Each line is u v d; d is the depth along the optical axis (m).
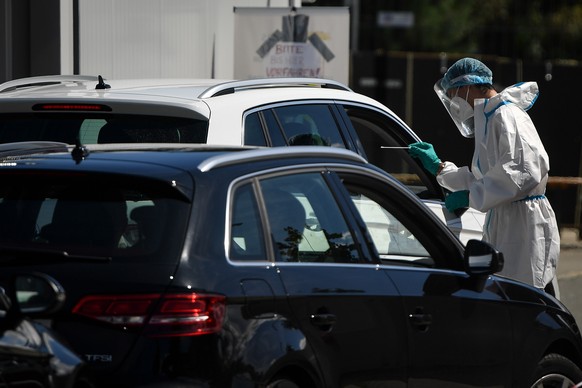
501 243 23.22
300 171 16.19
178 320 13.49
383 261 17.19
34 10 37.03
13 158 15.77
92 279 13.70
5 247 14.37
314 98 23.14
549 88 62.91
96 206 14.65
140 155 15.50
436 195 26.47
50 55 37.03
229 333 13.88
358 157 17.50
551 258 23.31
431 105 66.88
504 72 64.50
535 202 23.03
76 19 37.56
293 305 14.90
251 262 14.72
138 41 41.56
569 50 126.50
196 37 46.44
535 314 19.33
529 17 126.62
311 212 16.14
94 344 13.45
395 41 124.12
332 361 15.36
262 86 22.78
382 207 18.03
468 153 66.06
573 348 20.19
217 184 14.73
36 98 20.97
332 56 45.72
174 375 13.37
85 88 22.50
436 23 123.38
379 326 16.27
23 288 12.80
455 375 17.70
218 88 21.64
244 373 13.87
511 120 22.69
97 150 16.16
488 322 18.31
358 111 24.53
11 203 15.09
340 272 15.98
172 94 21.22
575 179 55.78
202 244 14.14
